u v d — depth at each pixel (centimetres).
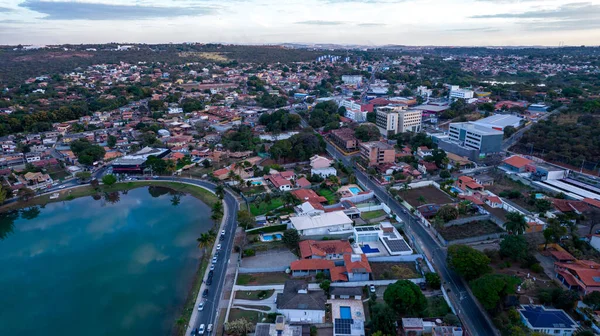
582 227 13425
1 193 18100
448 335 8694
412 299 9288
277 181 18538
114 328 10088
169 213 17200
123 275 12488
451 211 14012
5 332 10119
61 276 12606
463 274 10656
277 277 11525
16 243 14950
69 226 16262
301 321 9619
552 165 19462
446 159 19875
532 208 14975
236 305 10325
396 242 12950
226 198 17975
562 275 10538
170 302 11031
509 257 11819
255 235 14050
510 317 9062
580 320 9112
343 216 14488
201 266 12412
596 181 17375
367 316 9744
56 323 10406
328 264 11612
